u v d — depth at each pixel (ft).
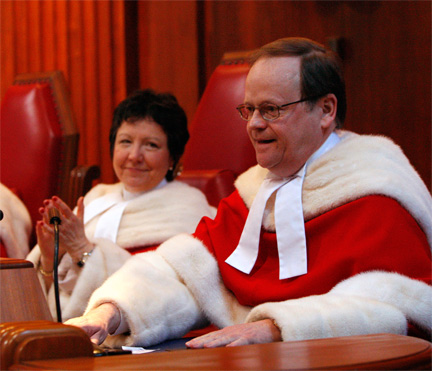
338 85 5.94
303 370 2.71
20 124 12.37
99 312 5.58
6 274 4.90
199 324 6.26
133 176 9.12
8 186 12.23
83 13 17.29
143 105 9.05
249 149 10.18
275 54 5.84
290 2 14.90
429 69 13.41
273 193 6.21
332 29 14.42
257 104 5.83
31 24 17.83
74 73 17.38
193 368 2.85
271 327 4.59
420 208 5.53
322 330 4.48
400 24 13.69
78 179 11.73
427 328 4.86
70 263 8.14
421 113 13.51
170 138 9.15
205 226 6.68
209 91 10.75
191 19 16.08
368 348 3.25
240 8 15.46
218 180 9.68
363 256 5.29
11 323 3.43
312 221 5.79
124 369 2.88
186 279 6.14
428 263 5.21
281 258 5.85
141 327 5.67
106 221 9.02
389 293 4.88
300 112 5.76
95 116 17.13
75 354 3.32
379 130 13.97
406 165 5.90
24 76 12.92
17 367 3.07
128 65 16.94
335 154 5.89
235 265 6.14
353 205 5.61
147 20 16.81
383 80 13.91
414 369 2.85
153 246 8.81
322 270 5.51
